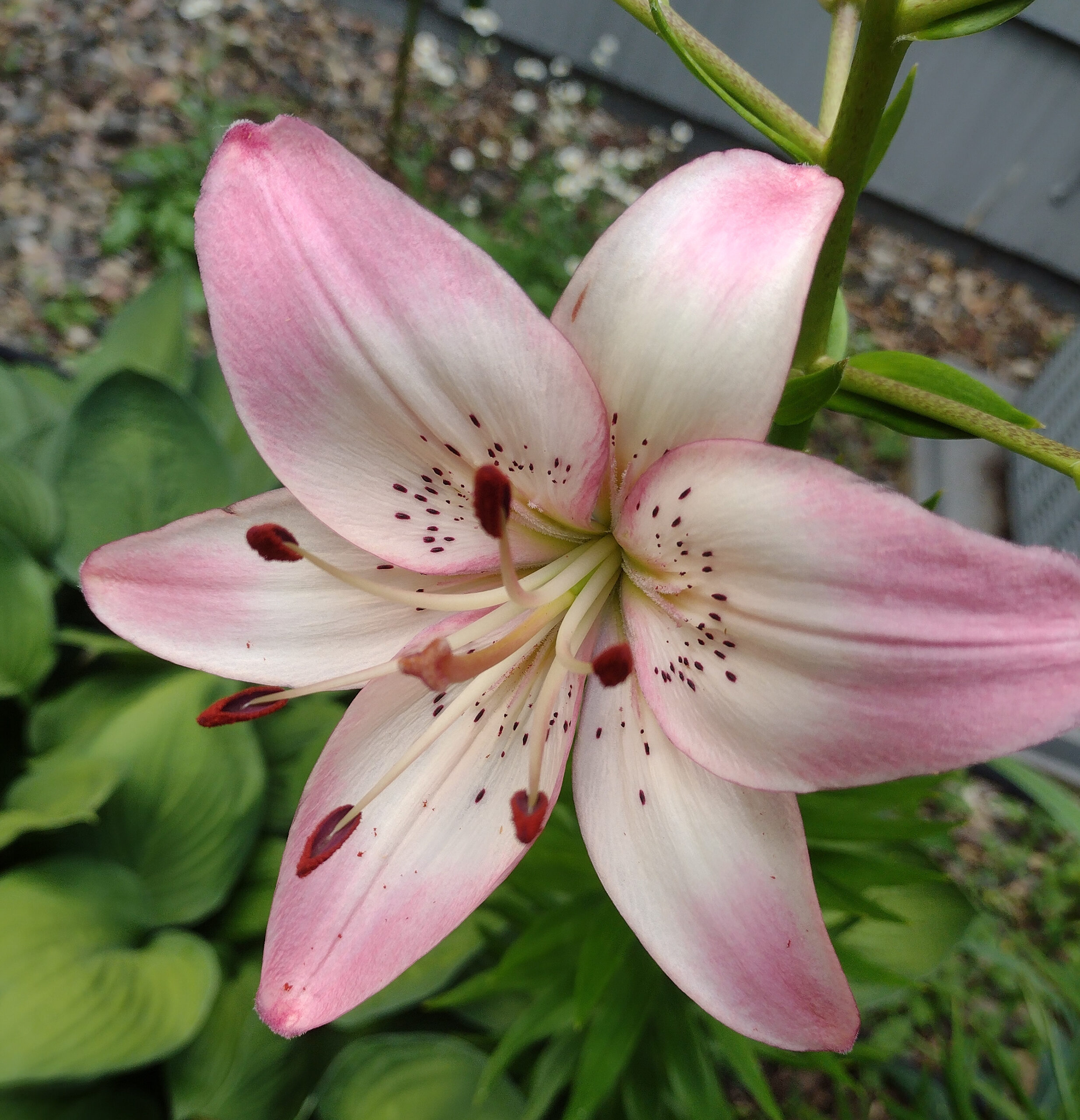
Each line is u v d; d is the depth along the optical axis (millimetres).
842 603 144
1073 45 932
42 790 336
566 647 183
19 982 300
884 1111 455
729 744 164
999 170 1024
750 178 151
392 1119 312
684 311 153
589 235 832
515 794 179
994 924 452
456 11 1014
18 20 898
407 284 159
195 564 182
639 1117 312
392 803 184
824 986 162
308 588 187
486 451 175
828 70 186
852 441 846
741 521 151
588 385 160
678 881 171
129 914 341
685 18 991
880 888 301
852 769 151
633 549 179
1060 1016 472
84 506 403
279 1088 331
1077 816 260
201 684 370
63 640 388
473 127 946
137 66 891
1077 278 1072
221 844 354
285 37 963
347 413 169
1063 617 133
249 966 361
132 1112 331
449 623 192
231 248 156
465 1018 351
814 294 182
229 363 161
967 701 139
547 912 307
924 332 987
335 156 154
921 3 154
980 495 827
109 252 731
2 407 462
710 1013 166
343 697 422
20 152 804
